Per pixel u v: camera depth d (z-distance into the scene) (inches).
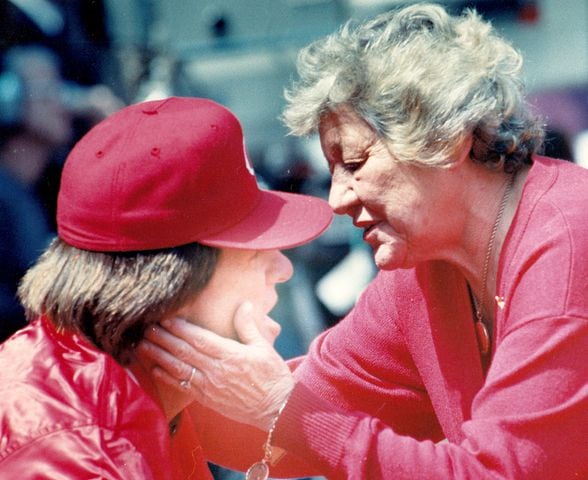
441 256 248.1
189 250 219.0
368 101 234.4
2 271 430.0
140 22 624.7
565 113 693.3
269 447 231.9
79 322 217.2
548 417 225.3
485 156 242.8
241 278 225.8
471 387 259.1
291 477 277.1
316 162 745.0
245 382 225.6
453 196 241.1
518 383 229.0
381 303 275.0
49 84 478.6
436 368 263.0
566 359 226.5
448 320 259.8
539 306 230.1
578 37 696.4
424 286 261.4
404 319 267.9
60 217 225.3
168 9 644.1
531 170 242.7
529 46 703.7
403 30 244.4
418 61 235.5
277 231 225.6
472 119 233.3
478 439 228.7
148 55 618.5
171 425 240.5
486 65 238.1
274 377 227.8
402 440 231.1
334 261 629.0
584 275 227.6
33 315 232.5
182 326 221.5
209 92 679.1
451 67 235.5
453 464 227.3
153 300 216.1
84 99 503.8
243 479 374.9
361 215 244.7
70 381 209.2
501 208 243.6
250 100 689.6
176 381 225.1
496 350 239.8
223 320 227.0
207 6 653.9
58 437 200.7
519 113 244.1
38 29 521.7
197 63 669.3
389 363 275.6
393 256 244.7
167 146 217.2
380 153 237.1
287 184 708.0
